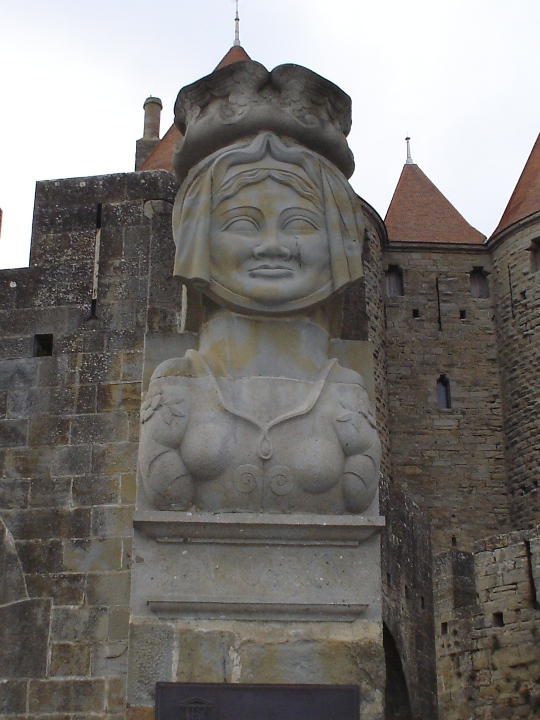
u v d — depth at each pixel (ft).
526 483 110.22
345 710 15.81
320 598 16.47
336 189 18.57
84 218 32.27
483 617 74.33
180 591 16.37
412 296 119.65
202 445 16.58
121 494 28.91
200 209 17.95
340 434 17.01
